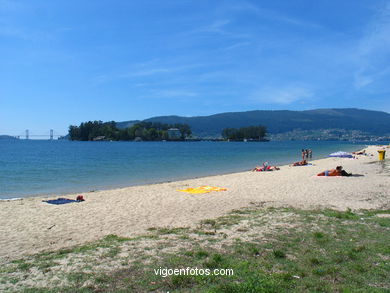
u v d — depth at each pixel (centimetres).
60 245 845
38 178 2673
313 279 570
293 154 7006
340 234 855
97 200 1516
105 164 4153
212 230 917
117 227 1021
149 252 721
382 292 516
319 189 1742
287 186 1889
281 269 618
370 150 7069
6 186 2223
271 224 969
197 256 689
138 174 3020
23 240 896
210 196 1595
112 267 631
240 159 5328
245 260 664
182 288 539
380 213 1130
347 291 519
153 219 1119
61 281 569
